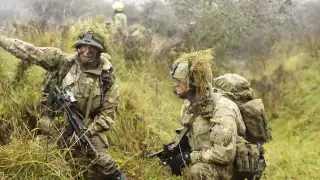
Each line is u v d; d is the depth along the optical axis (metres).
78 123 3.98
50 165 3.94
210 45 10.60
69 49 4.27
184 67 3.67
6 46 3.98
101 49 3.94
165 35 11.09
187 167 3.78
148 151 5.43
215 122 3.59
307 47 12.20
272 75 11.02
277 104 9.47
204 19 10.68
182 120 3.91
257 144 3.86
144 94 6.77
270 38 12.94
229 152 3.54
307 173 6.00
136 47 8.53
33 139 4.15
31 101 4.74
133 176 4.84
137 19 11.96
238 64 12.48
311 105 9.05
